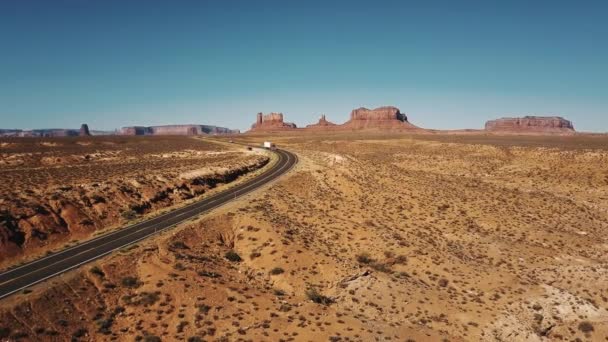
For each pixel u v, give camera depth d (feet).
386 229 184.85
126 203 200.85
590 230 201.46
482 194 250.16
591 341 118.93
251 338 100.63
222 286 124.47
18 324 96.89
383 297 129.49
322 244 165.78
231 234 170.19
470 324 120.06
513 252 170.60
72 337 98.27
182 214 188.14
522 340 116.78
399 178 275.59
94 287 117.70
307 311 116.57
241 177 298.15
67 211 175.01
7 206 161.68
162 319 107.24
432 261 155.53
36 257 140.15
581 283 147.23
